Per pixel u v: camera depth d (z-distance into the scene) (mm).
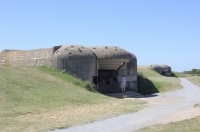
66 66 27141
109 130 12086
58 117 14875
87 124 13328
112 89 29547
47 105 18188
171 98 25469
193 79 50938
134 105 19547
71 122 13633
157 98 25703
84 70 27281
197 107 18547
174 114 15805
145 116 15297
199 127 12000
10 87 20312
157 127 12180
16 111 16016
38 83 22797
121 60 29562
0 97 18234
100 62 29625
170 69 63156
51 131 11961
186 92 31000
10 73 23609
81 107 18234
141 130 11750
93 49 29781
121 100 22297
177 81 41969
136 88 31547
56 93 21391
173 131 11367
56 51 28062
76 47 28125
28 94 19891
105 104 19797
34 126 12766
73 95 21688
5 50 34250
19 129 12203
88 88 25562
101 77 30094
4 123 13305
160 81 38094
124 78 29484
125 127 12625
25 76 23750
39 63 29391
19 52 32312
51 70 27234
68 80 25641
